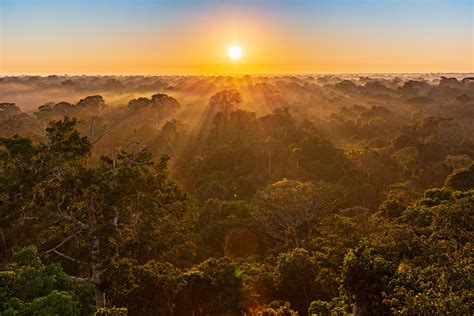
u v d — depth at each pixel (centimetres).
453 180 3775
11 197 1822
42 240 2125
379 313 1474
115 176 1897
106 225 1909
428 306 1266
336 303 1969
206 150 6500
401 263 1725
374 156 5306
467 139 6281
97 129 6262
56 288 1588
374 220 2606
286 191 3578
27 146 1888
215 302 2075
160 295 1998
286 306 1997
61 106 7806
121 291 1959
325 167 4981
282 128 6575
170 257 2769
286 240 3350
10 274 1502
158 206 1994
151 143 6475
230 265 2167
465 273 1461
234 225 3538
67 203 1955
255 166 5581
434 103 10888
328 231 2650
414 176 4941
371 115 8588
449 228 2280
